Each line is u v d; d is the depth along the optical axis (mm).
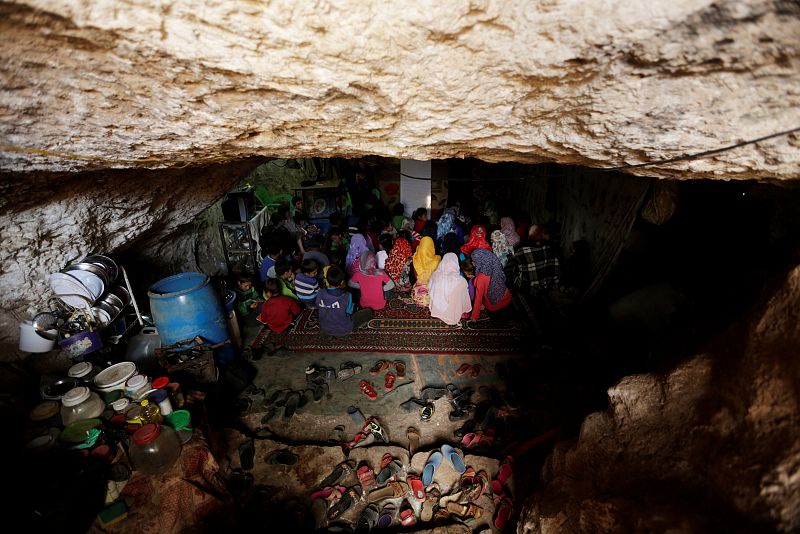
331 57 1384
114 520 2541
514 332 5406
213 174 4078
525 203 9180
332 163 8375
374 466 3555
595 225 5902
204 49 1304
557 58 1399
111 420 2957
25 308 3129
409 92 1624
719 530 1476
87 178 2742
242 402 4223
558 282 6312
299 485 3375
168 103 1621
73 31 1164
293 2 1161
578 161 2250
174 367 3637
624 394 2262
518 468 3404
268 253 6062
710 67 1309
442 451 3623
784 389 1510
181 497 2736
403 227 7633
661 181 4125
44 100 1466
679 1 1112
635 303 4625
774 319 1677
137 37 1222
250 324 5672
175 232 5195
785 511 1321
